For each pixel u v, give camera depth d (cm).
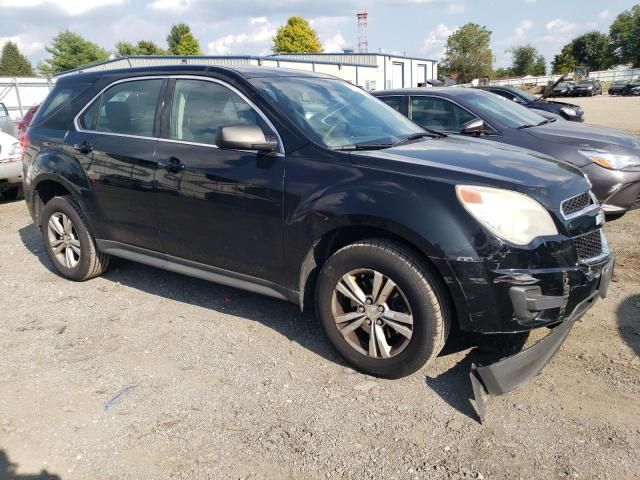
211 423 286
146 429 282
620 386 306
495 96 748
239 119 364
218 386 320
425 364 306
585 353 342
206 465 255
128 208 420
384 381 320
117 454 264
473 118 667
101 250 458
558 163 349
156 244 413
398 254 298
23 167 502
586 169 597
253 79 373
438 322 296
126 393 314
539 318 288
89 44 6638
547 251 283
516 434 270
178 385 321
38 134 483
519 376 288
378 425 281
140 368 341
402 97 718
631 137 640
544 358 301
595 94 4962
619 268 486
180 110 394
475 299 283
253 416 291
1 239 644
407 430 276
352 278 319
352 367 333
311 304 357
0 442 273
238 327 394
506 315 284
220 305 432
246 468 252
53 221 486
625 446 258
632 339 357
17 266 540
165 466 255
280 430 279
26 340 381
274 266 351
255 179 345
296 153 336
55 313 424
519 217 283
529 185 293
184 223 387
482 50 9181
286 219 334
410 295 298
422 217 288
